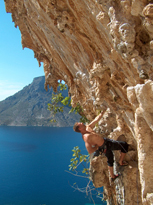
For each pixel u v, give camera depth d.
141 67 2.15
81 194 22.08
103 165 5.82
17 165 39.22
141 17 1.91
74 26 3.30
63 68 5.87
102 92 3.64
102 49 2.97
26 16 5.60
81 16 2.95
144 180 2.82
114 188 5.46
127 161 4.56
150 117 2.28
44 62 9.09
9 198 23.55
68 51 4.50
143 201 2.86
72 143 60.75
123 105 3.34
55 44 4.82
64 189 25.16
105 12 2.28
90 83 4.30
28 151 52.12
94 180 5.87
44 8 3.84
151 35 1.95
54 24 3.69
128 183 4.22
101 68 3.31
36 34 6.11
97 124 5.84
